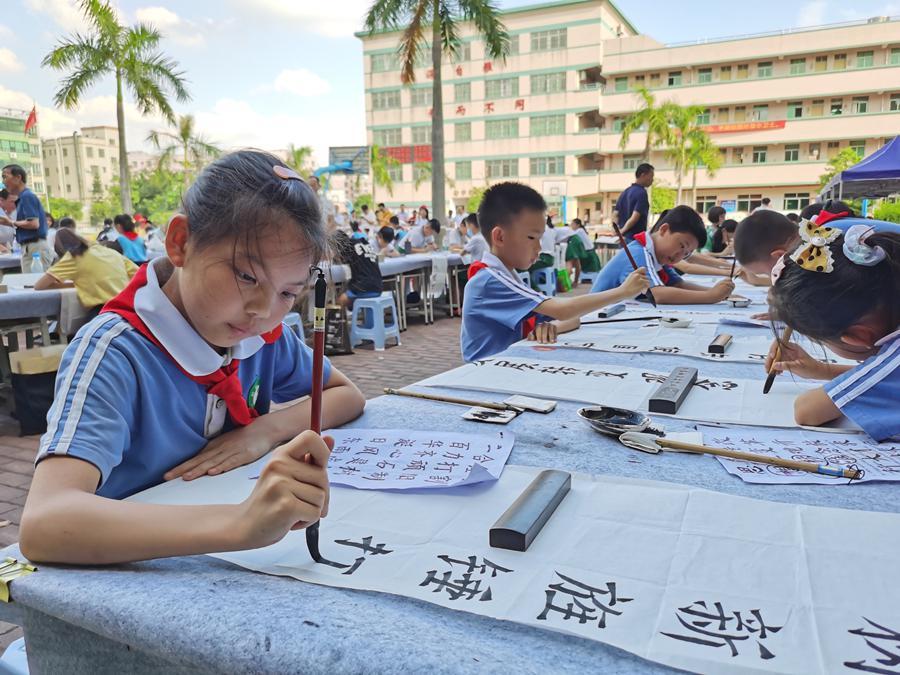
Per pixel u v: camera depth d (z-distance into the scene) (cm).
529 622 53
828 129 3056
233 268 74
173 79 1455
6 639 169
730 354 178
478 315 218
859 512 75
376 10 1140
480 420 115
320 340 66
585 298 202
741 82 3158
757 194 3306
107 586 58
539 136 3544
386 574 62
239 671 49
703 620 54
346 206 2102
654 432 105
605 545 67
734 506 76
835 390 109
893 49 2939
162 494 83
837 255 102
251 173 75
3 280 436
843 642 51
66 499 66
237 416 99
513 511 71
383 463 92
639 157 3453
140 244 791
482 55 3578
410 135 3841
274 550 67
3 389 401
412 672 45
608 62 3359
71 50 1342
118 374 82
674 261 301
